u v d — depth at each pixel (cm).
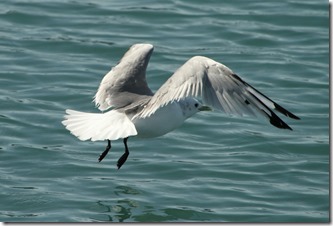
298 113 1695
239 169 1453
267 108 1057
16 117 1622
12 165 1448
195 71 1036
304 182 1417
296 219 1290
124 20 2077
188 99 1213
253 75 1856
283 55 1947
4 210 1300
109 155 1497
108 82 1221
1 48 1916
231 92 1047
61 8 2122
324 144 1561
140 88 1211
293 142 1566
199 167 1456
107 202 1327
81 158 1480
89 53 1920
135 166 1458
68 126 1094
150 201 1334
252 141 1566
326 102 1744
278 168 1465
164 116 1150
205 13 2130
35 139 1545
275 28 2066
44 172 1424
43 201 1323
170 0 2198
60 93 1730
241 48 1975
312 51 1972
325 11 2152
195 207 1319
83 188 1373
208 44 1983
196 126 1623
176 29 2045
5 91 1731
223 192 1370
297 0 2203
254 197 1357
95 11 2116
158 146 1538
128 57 1252
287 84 1820
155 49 1941
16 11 2088
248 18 2111
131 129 1082
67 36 1984
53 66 1847
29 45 1936
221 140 1572
